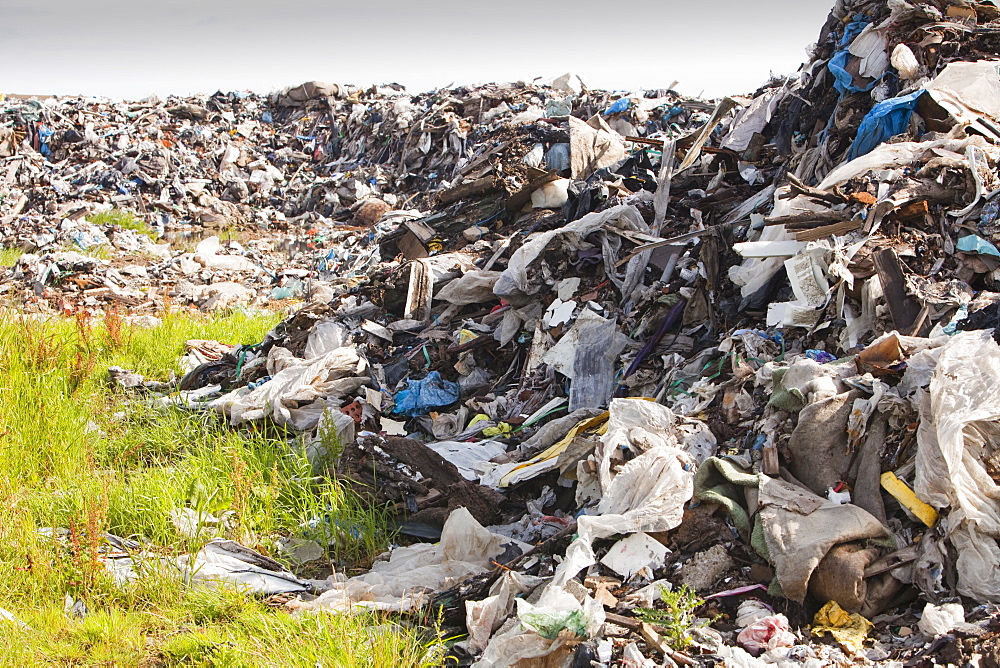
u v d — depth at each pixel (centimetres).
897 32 953
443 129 2516
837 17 1070
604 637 441
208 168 2673
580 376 792
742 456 561
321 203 2514
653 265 867
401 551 611
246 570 574
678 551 507
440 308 1020
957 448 466
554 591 463
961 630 406
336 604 523
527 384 837
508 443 762
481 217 1266
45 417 809
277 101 3162
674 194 1027
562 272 925
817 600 466
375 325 995
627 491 540
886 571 460
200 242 2111
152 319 1365
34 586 547
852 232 719
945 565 457
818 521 486
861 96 955
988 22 969
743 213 931
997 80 851
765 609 457
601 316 834
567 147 1412
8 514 627
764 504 507
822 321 687
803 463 538
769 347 683
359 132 2827
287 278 1786
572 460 632
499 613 487
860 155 867
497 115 2484
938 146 774
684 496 519
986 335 531
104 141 2631
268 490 674
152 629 516
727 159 1050
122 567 575
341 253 1939
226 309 1515
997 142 788
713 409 639
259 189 2638
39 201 2300
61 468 739
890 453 513
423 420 846
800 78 1074
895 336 577
